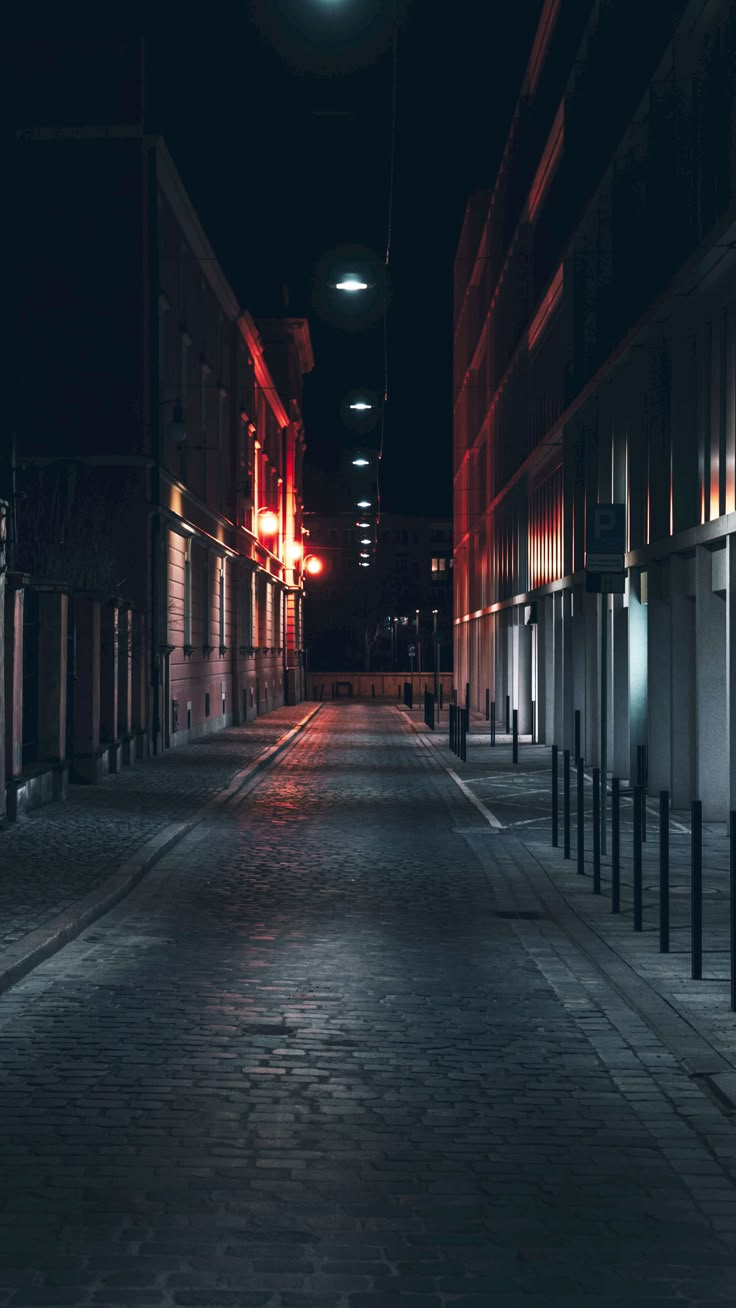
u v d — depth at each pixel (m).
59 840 14.88
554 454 31.64
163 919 10.85
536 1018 7.70
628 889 12.12
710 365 17.00
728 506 16.06
